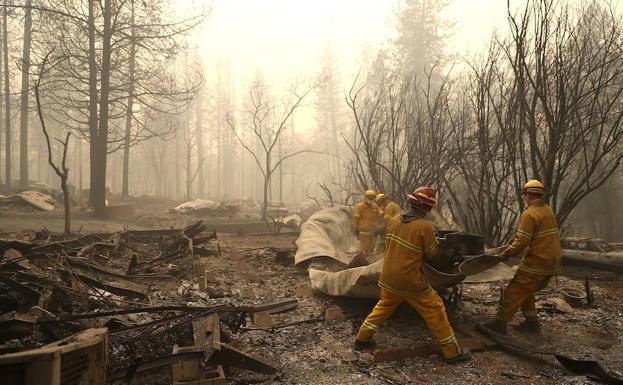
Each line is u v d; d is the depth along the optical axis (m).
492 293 6.63
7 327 3.59
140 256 8.55
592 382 3.86
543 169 7.98
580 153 15.07
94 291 5.40
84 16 17.94
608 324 5.33
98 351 2.55
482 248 5.06
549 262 4.63
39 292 4.67
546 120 8.03
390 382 3.82
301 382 3.79
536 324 4.98
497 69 8.92
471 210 9.47
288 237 13.59
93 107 18.41
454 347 4.21
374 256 7.01
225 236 13.58
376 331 4.65
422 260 4.23
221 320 4.67
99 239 9.00
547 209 4.71
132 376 3.26
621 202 18.88
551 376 3.98
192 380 3.33
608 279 7.62
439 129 11.20
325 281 5.93
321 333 4.96
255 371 3.79
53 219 15.63
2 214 16.03
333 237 8.91
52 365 2.04
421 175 10.54
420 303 4.24
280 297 6.42
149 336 3.65
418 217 4.26
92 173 19.58
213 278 7.09
